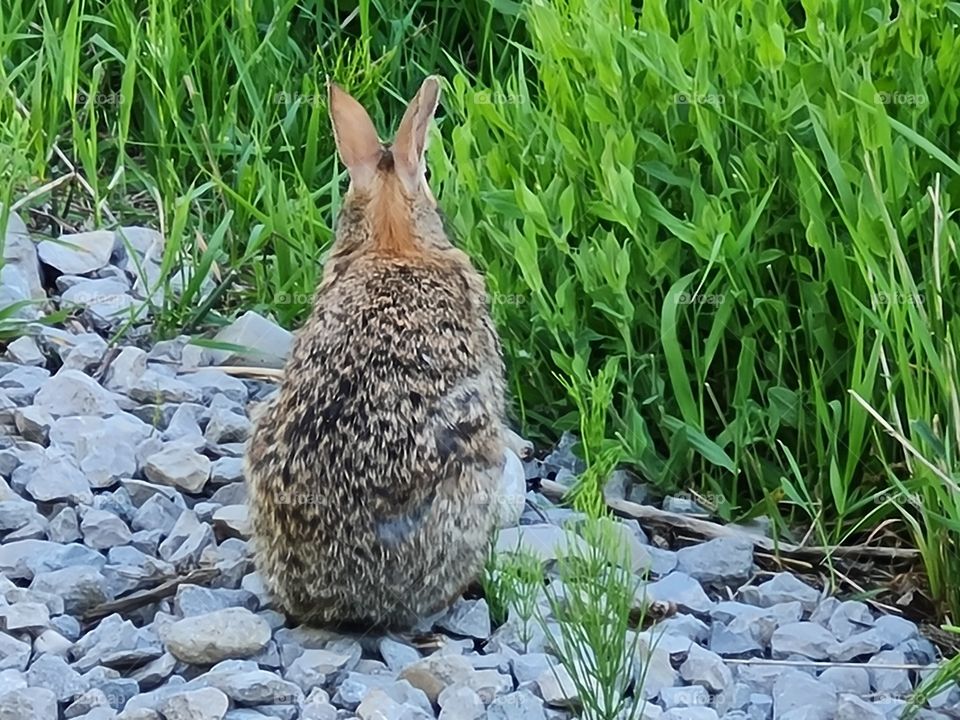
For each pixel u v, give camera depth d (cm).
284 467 142
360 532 141
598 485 154
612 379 157
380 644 144
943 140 162
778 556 157
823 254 160
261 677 137
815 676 144
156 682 140
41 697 136
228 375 170
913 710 139
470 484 143
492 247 168
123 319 175
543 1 176
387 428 141
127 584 149
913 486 152
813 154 161
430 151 169
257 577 149
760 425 162
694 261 165
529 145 169
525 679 141
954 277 156
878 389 158
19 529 153
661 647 144
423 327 144
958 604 151
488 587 148
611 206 158
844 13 169
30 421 161
